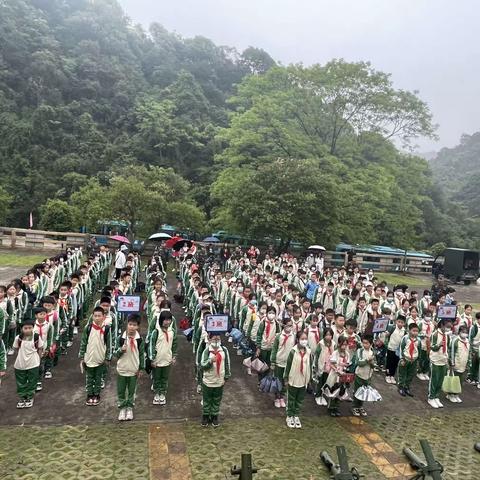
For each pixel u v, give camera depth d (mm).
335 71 26906
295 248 27953
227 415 7590
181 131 47781
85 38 62750
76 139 47562
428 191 54562
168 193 30016
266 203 23469
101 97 55531
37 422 6848
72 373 8852
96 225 27156
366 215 26469
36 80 50938
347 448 6777
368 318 11102
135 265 15867
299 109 29203
